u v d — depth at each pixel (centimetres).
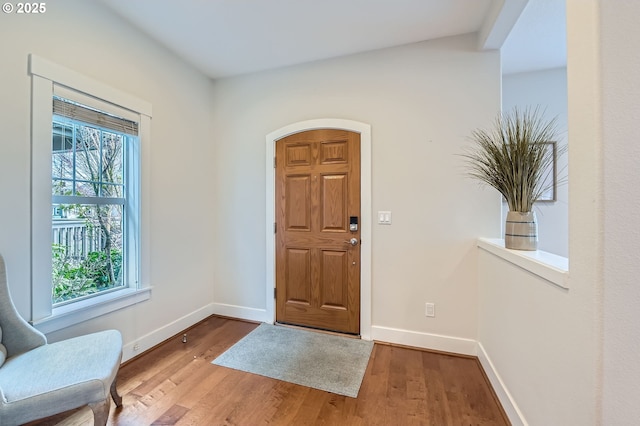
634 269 77
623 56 77
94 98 189
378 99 247
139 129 221
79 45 180
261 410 160
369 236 248
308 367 203
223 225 303
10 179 150
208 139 299
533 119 251
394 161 243
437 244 233
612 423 80
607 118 79
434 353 226
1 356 131
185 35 228
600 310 81
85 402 120
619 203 78
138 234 222
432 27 217
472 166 224
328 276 264
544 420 116
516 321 147
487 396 173
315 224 268
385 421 152
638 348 77
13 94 150
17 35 152
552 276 107
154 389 177
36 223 160
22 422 110
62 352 141
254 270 292
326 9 196
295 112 274
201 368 201
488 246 193
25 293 156
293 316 277
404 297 240
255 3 190
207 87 298
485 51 222
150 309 231
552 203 274
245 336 253
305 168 271
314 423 150
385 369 201
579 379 90
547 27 214
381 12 199
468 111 225
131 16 205
